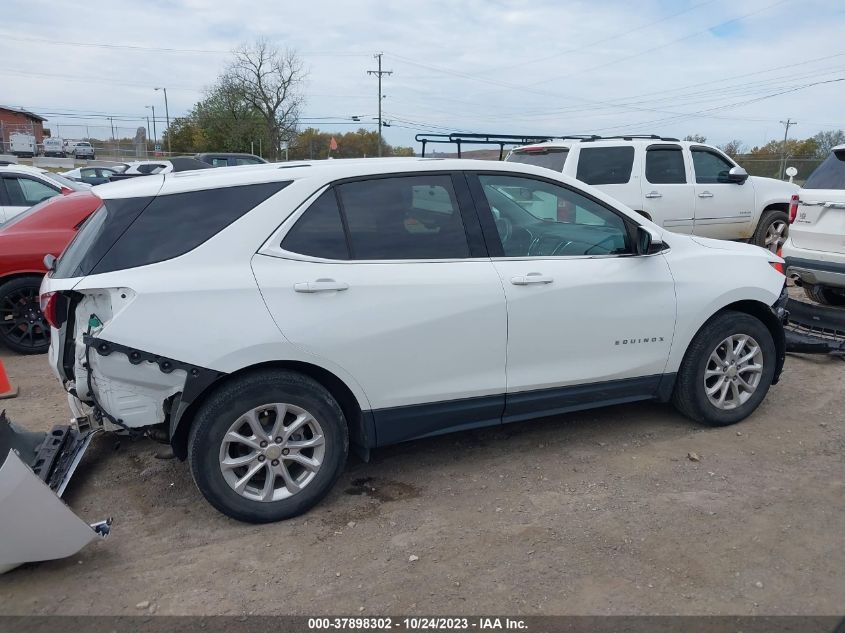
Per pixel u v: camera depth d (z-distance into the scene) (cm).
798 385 538
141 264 323
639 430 455
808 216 670
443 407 375
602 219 421
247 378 332
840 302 711
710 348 441
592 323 401
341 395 361
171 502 371
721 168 1009
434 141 1027
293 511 347
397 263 359
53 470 361
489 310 371
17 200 845
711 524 337
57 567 312
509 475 395
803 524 336
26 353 670
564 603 281
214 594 291
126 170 2259
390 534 336
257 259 335
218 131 5947
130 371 317
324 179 354
